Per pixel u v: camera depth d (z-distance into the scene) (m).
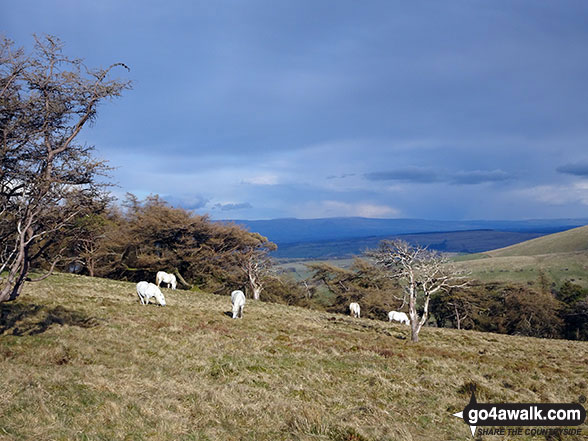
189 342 15.71
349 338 21.38
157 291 26.14
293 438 7.55
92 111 10.45
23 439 6.15
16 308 17.39
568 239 155.00
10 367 9.66
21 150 10.02
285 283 63.44
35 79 9.63
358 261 58.25
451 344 24.77
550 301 59.66
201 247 51.47
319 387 11.20
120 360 11.88
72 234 11.35
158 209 50.59
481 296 59.41
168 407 8.48
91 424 7.09
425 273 23.72
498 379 13.70
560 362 19.64
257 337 18.42
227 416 8.34
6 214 10.25
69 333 14.42
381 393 10.95
